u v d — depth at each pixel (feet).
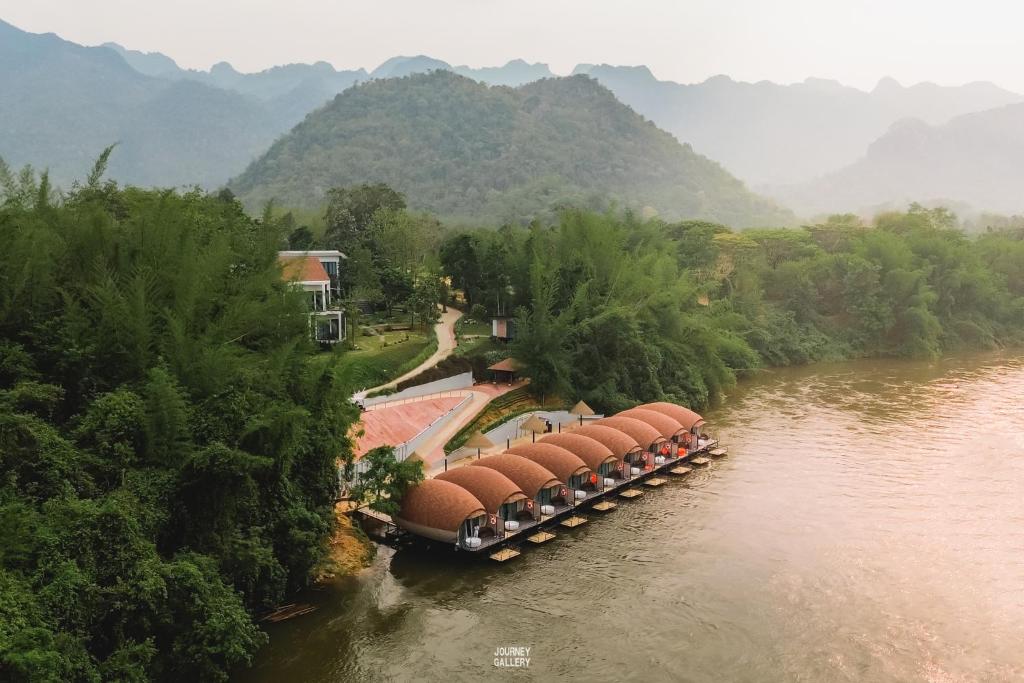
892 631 131.23
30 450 101.19
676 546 165.07
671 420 226.79
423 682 116.16
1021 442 239.09
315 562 139.54
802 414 280.72
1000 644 127.03
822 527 174.40
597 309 274.16
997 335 455.22
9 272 120.47
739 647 126.41
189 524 115.65
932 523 176.04
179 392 121.29
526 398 261.65
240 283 162.61
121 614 96.53
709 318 333.62
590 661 122.31
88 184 181.37
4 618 81.66
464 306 380.99
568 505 181.98
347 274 338.75
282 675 116.67
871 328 415.85
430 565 155.43
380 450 165.27
